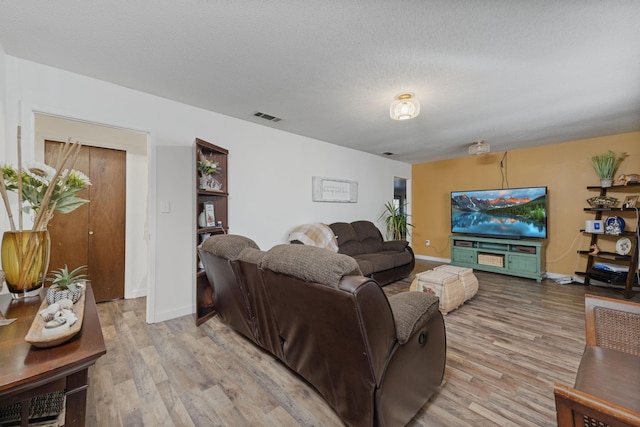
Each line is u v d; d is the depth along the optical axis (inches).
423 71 86.7
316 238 149.1
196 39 71.6
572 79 91.0
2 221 74.4
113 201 132.4
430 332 59.3
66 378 33.4
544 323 105.8
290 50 76.2
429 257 243.6
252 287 69.2
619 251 149.5
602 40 69.8
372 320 42.5
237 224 132.8
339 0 57.4
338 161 187.0
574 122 134.9
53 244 119.0
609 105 112.9
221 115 126.3
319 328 49.5
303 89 100.5
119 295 134.1
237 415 58.3
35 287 53.4
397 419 49.7
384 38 70.3
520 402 62.2
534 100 108.3
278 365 76.9
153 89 101.5
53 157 116.2
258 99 109.7
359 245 177.5
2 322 41.6
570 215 172.6
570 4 57.5
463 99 107.9
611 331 50.3
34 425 37.1
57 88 86.6
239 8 60.1
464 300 123.8
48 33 69.2
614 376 39.9
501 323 105.9
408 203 257.8
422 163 249.0
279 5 59.1
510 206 186.5
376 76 90.3
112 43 73.5
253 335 81.4
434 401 62.7
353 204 199.5
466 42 71.6
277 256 53.7
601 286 157.6
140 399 63.0
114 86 97.2
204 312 110.9
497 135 159.0
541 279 170.2
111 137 130.3
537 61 80.4
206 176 116.0
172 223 111.0
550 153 180.2
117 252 133.6
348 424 52.5
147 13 61.9
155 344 88.7
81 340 37.2
